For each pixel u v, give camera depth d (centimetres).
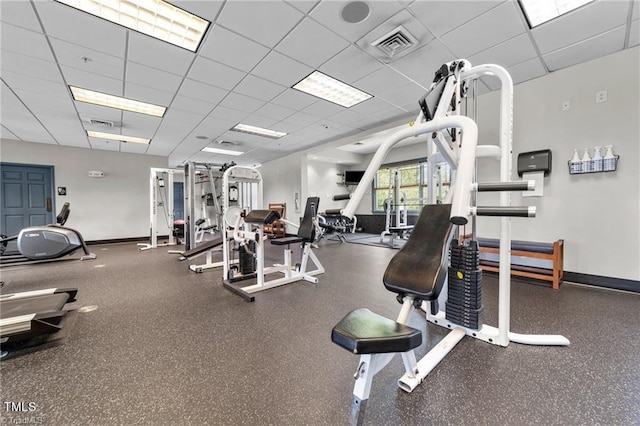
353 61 315
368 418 119
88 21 238
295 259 491
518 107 362
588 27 257
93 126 523
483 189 134
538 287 303
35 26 242
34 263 455
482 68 178
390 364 160
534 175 344
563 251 325
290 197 845
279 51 292
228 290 307
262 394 136
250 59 306
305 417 121
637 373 149
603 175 302
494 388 138
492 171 386
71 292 257
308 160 877
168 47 279
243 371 155
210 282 342
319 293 295
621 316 224
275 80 357
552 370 152
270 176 945
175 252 567
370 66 327
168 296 287
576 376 147
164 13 241
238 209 353
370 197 905
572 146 321
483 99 398
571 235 322
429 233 162
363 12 236
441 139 138
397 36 269
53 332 190
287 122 534
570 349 174
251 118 504
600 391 135
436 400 130
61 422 118
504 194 179
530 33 266
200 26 257
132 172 761
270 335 199
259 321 223
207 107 444
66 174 671
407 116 512
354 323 113
